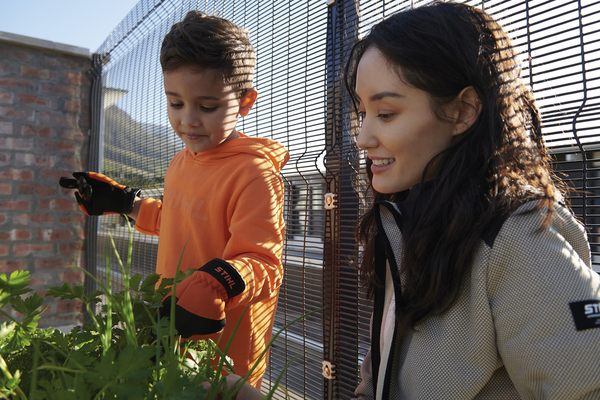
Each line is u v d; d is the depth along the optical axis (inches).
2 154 99.7
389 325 20.2
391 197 25.6
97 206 42.8
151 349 9.8
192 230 36.9
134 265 86.0
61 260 105.5
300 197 51.1
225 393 12.2
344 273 44.7
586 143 27.5
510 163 18.0
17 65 102.1
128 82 92.4
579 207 27.7
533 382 15.1
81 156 110.5
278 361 55.4
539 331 14.7
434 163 19.1
